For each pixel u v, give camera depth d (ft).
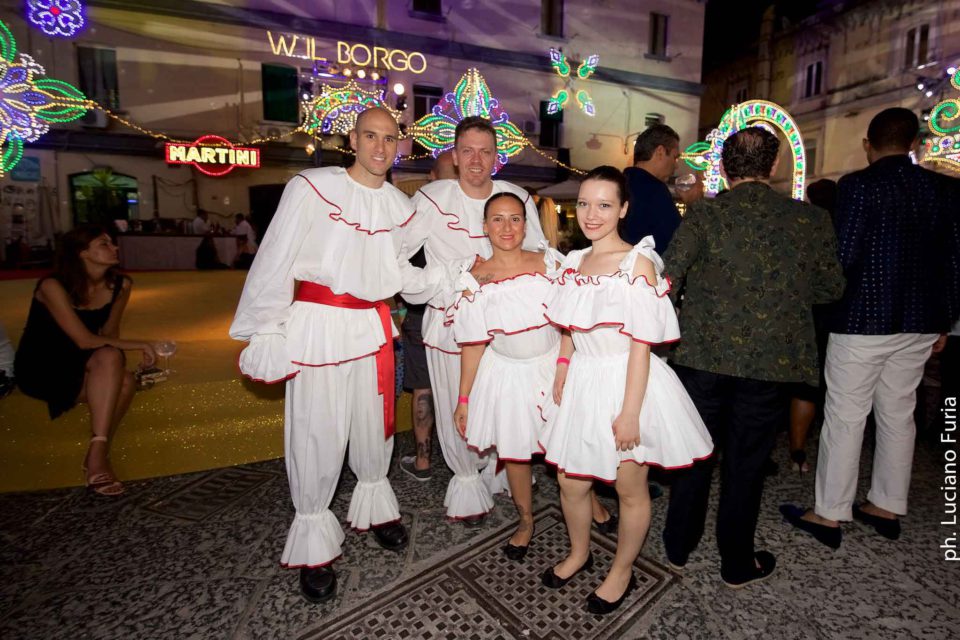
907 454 8.54
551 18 57.21
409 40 51.26
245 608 7.04
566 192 42.45
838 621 6.79
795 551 8.23
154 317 18.48
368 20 50.29
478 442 7.60
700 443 6.48
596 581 7.52
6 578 7.60
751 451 7.07
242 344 14.75
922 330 7.84
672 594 7.27
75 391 10.16
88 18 43.42
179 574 7.71
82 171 45.78
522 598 7.19
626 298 6.10
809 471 10.90
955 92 44.75
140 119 45.98
